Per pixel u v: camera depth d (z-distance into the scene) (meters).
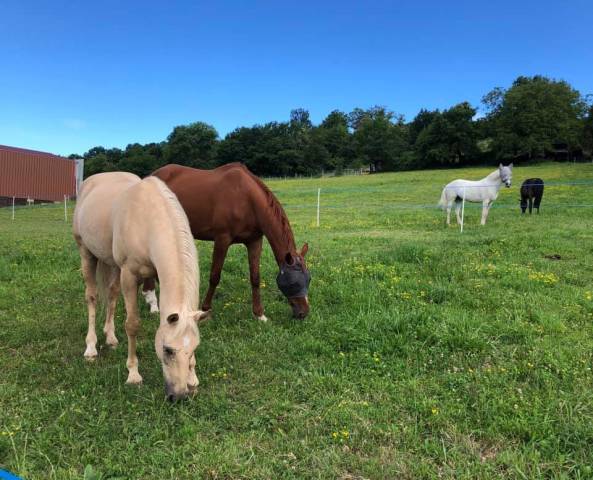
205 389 3.56
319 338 4.47
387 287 5.95
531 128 59.19
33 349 4.44
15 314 5.36
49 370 3.97
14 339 4.59
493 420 3.05
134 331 3.71
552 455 2.69
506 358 3.95
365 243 9.55
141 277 3.77
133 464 2.72
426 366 3.86
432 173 45.81
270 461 2.72
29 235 11.83
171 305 3.08
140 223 3.57
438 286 5.79
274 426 3.10
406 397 3.39
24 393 3.55
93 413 3.24
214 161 80.19
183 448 2.84
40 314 5.34
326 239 10.20
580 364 3.76
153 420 3.16
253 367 3.95
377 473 2.61
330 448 2.83
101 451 2.86
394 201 21.06
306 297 4.80
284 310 5.41
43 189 31.58
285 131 86.88
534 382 3.55
